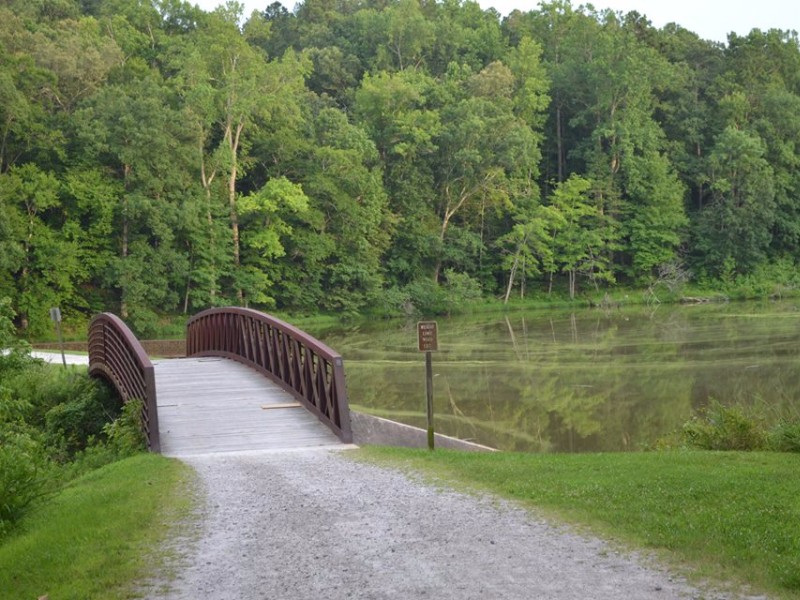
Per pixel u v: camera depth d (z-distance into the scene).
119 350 19.53
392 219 72.19
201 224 60.75
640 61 85.56
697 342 40.56
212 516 8.64
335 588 6.18
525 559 6.61
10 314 14.02
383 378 33.03
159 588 6.36
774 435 12.86
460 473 10.25
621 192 82.19
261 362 20.80
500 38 102.75
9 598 6.39
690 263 83.38
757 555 6.29
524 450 19.59
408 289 72.00
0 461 9.30
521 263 77.25
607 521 7.47
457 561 6.66
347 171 69.00
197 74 65.25
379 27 96.56
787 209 87.19
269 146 68.94
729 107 87.81
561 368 33.59
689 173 88.12
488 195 78.00
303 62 73.12
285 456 12.79
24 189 52.75
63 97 62.34
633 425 22.44
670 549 6.63
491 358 38.09
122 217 57.47
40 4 71.62
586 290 80.62
